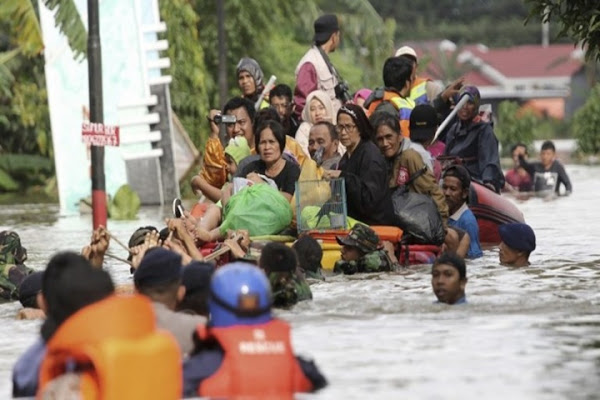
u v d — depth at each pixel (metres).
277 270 25.67
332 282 29.34
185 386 17.39
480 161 42.09
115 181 60.38
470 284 28.88
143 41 60.75
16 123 84.31
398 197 33.78
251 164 35.12
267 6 83.75
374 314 24.89
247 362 17.50
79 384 15.91
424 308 25.47
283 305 25.58
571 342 21.84
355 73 92.75
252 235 32.47
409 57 42.41
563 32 35.00
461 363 20.34
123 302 16.16
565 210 52.81
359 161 33.59
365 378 19.38
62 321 16.98
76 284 16.89
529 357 20.72
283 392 17.67
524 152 65.94
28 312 26.14
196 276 21.20
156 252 20.78
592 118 130.00
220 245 31.28
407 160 34.44
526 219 48.22
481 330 23.05
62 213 57.59
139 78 60.69
